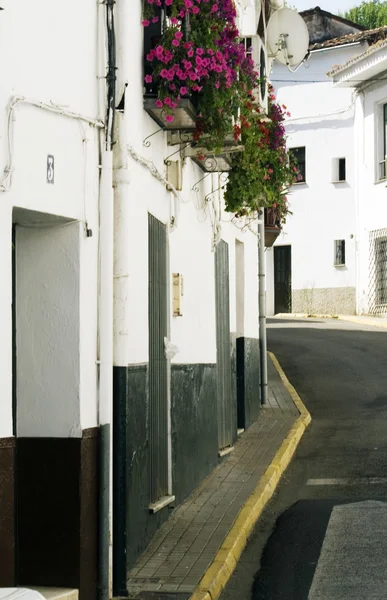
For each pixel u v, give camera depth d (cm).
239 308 1711
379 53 3450
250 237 1825
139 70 959
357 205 3850
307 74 4022
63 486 768
